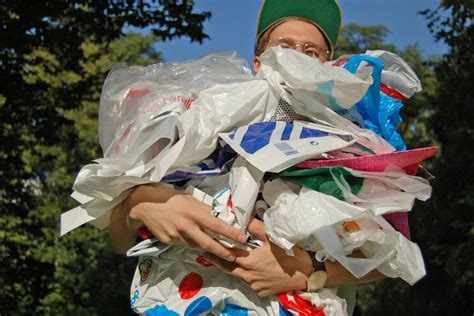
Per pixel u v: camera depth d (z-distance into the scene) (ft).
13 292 35.55
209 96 6.81
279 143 6.46
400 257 6.63
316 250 6.57
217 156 7.02
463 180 48.16
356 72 7.06
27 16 32.45
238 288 6.69
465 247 47.19
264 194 6.64
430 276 55.31
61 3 32.99
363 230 6.46
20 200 35.68
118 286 66.44
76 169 71.87
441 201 49.39
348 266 6.16
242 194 6.45
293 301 6.62
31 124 35.27
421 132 62.90
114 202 6.92
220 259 6.53
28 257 35.94
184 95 6.97
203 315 6.61
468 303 53.72
